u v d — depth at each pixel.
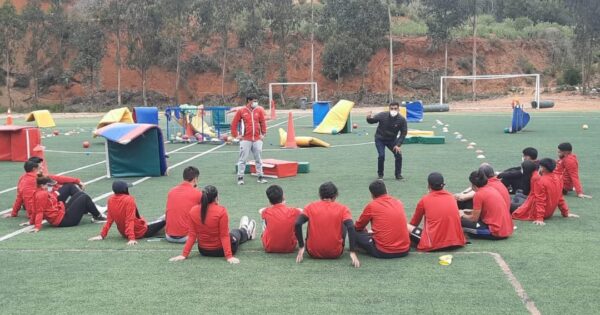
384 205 7.50
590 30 53.34
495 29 66.19
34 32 57.97
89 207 9.75
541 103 44.06
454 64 61.84
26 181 9.92
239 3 59.62
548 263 7.17
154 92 60.22
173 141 23.45
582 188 12.12
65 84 59.97
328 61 60.69
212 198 7.45
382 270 6.99
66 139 25.75
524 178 9.88
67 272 7.11
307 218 7.43
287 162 14.50
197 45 64.50
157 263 7.41
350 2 59.53
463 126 29.31
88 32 58.44
